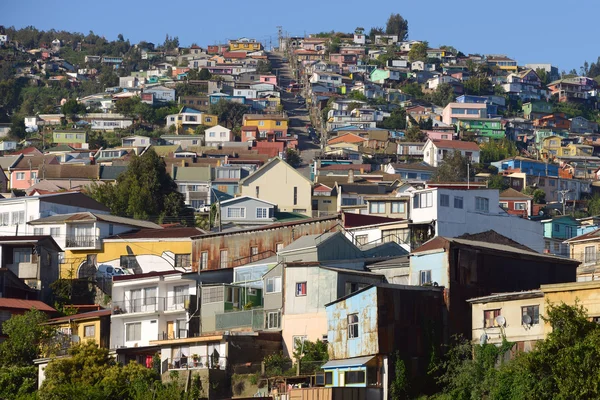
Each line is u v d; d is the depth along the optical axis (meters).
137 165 142.50
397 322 63.34
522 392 55.72
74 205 120.06
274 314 75.00
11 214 117.12
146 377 71.06
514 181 187.75
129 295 86.00
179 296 84.12
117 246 106.75
